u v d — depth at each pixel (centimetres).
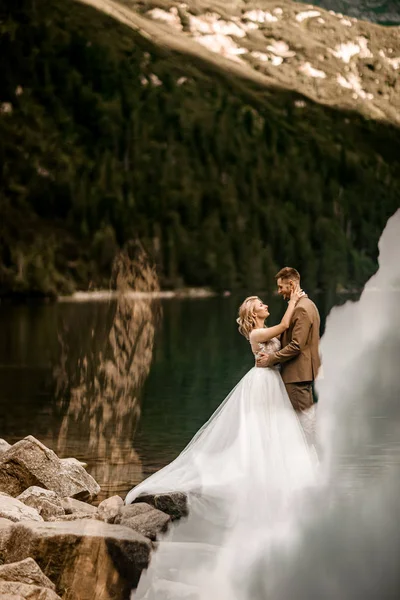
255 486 725
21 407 1390
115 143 10531
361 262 10731
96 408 1209
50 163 9669
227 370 1939
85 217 9269
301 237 10519
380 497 721
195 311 5144
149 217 9819
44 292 7688
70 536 543
